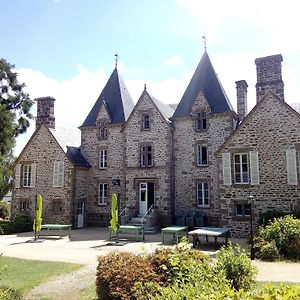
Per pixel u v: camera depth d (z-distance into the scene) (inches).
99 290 323.6
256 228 747.4
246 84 1056.8
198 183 984.9
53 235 877.2
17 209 1151.6
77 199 1092.5
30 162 1154.0
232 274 313.0
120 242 756.6
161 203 992.9
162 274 299.9
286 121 762.8
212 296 169.9
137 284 270.1
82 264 524.1
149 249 661.9
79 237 861.8
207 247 668.7
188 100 1052.5
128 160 1064.8
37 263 532.7
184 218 952.9
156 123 1041.5
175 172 1013.8
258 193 768.9
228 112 965.8
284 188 746.8
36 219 834.2
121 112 1147.9
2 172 1080.2
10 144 977.5
